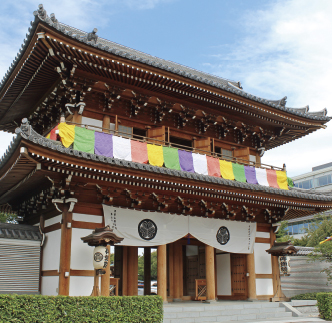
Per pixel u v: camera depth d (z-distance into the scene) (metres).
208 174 21.36
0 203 23.38
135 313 14.79
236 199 22.20
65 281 16.70
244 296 23.33
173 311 18.33
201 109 23.69
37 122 24.25
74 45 16.92
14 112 24.73
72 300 13.51
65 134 16.91
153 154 19.47
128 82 20.33
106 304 14.20
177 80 20.33
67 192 17.45
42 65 18.47
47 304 12.92
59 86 19.61
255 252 24.22
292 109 26.83
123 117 21.44
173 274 23.64
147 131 22.42
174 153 20.30
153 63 19.06
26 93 21.73
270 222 25.25
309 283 28.61
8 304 12.19
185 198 21.05
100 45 17.44
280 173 24.72
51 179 16.75
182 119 23.56
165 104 22.20
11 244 18.20
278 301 23.67
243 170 22.97
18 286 17.92
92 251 17.88
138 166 17.25
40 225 19.53
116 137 18.45
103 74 19.39
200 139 24.11
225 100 22.69
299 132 27.95
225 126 25.31
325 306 20.61
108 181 17.91
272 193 22.11
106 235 16.02
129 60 18.45
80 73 18.97
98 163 16.28
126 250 22.02
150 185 18.80
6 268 17.80
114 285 19.36
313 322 19.39
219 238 22.25
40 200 19.11
